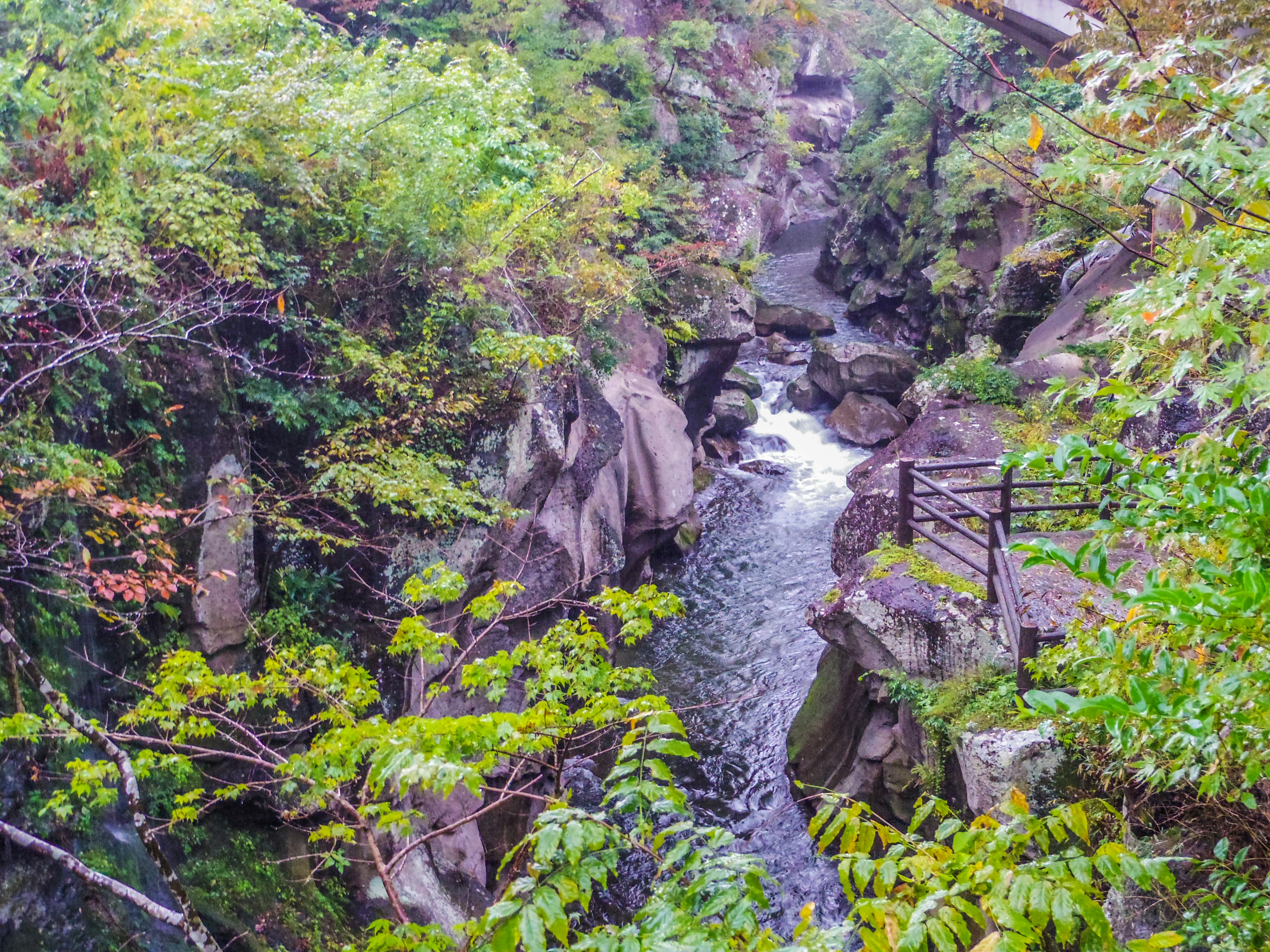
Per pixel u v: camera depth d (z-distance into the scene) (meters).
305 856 6.22
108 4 5.88
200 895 5.81
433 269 9.21
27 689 4.96
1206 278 2.64
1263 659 2.22
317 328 8.22
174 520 6.56
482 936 1.82
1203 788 2.81
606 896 8.62
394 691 8.12
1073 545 7.59
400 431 8.47
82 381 5.87
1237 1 3.29
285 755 6.94
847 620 7.36
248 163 7.71
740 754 10.56
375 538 8.10
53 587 5.36
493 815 8.97
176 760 3.91
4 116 5.71
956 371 11.64
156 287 6.63
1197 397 2.78
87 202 6.23
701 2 23.67
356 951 5.93
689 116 21.98
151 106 6.81
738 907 1.82
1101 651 2.74
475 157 9.24
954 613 6.73
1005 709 6.04
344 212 8.66
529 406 9.77
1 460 4.94
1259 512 2.19
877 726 8.23
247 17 8.16
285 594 7.66
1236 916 2.86
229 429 7.16
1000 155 3.52
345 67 9.08
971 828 1.98
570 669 3.80
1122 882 1.71
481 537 8.97
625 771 2.15
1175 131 3.17
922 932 1.66
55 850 3.14
